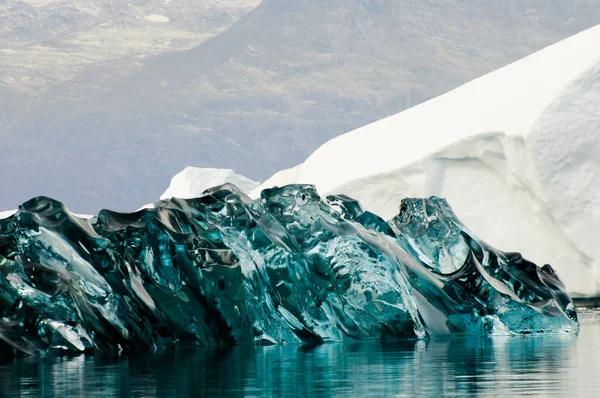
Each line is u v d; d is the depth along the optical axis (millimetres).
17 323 25281
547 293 32062
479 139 63344
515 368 18984
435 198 34906
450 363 20234
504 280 32438
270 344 27281
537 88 63031
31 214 26297
